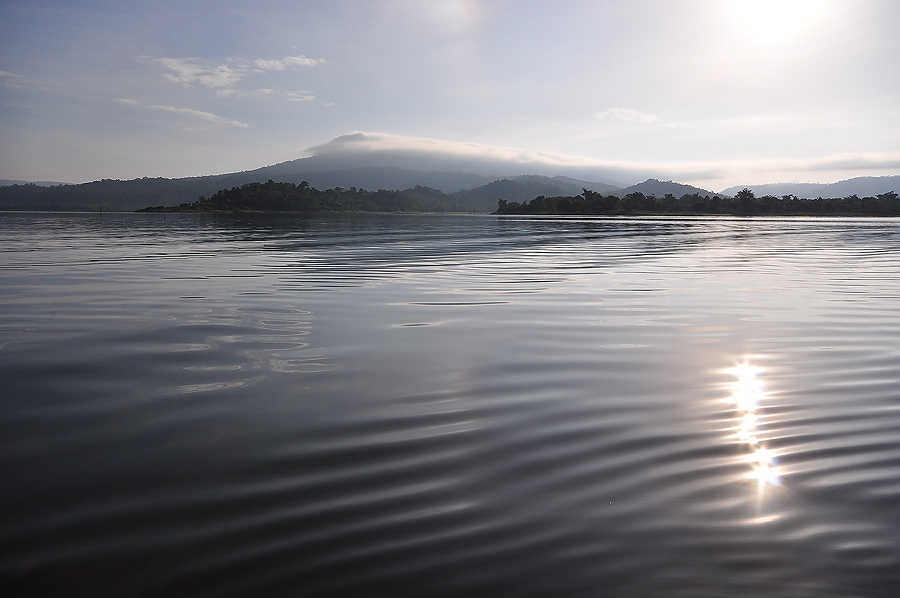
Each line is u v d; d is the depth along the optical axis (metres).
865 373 6.73
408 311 10.91
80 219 91.56
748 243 36.06
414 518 3.44
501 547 3.14
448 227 63.22
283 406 5.48
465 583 2.84
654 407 5.49
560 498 3.68
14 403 5.53
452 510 3.53
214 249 27.62
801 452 4.41
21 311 10.71
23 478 3.94
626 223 82.25
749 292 13.89
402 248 28.91
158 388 6.03
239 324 9.55
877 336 8.86
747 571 2.93
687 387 6.16
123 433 4.77
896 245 34.44
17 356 7.35
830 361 7.32
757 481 3.91
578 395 5.86
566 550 3.11
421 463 4.22
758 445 4.55
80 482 3.89
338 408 5.43
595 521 3.40
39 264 19.95
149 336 8.57
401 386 6.15
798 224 83.25
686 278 16.75
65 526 3.34
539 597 2.75
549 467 4.15
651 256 24.91
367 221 92.69
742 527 3.33
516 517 3.45
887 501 3.62
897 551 3.09
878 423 5.04
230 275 16.73
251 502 3.62
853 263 22.31
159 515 3.46
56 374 6.53
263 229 54.62
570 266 20.03
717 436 4.75
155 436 4.71
